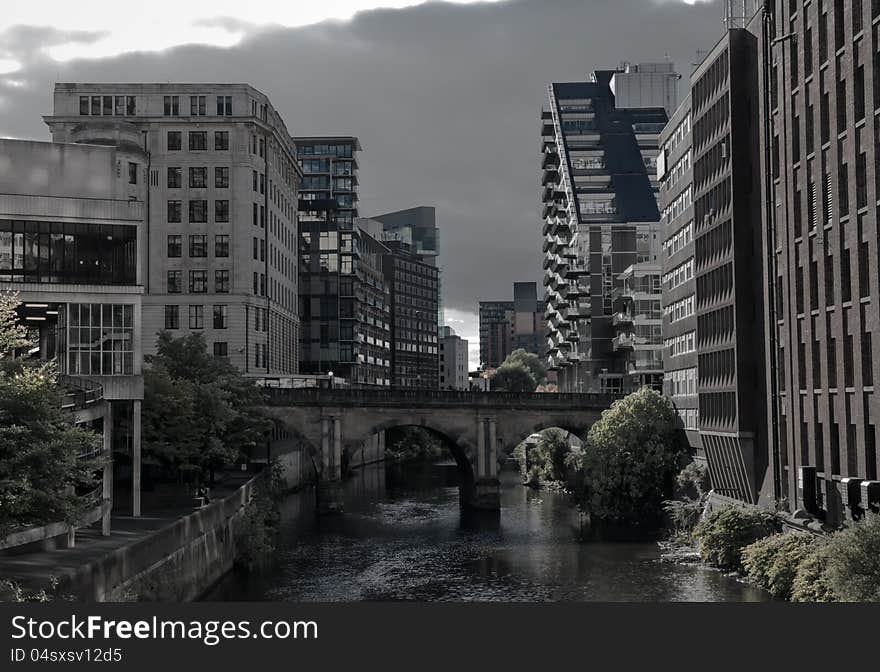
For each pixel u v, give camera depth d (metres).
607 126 164.00
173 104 127.38
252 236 128.00
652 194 151.00
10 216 60.88
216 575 64.38
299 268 186.62
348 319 187.38
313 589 63.03
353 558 74.88
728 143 78.12
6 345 43.91
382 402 105.50
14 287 60.78
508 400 107.12
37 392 39.28
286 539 84.88
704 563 69.12
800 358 63.91
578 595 59.97
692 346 91.56
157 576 51.06
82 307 62.50
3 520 37.38
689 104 91.31
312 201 187.88
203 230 126.31
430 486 131.75
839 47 56.75
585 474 96.94
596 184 153.88
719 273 81.12
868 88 52.16
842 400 56.31
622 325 134.75
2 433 37.59
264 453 117.12
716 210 81.75
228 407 79.06
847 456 55.84
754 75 75.69
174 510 68.19
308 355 185.88
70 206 62.16
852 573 43.25
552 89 172.00
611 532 86.25
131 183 106.81
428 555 76.06
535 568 69.69
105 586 43.41
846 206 56.31
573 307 155.12
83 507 42.12
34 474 38.19
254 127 128.62
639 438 94.44
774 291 69.38
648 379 126.94
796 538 57.88
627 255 144.50
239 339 125.38
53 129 126.56
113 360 63.03
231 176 126.69
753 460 75.31
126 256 63.38
